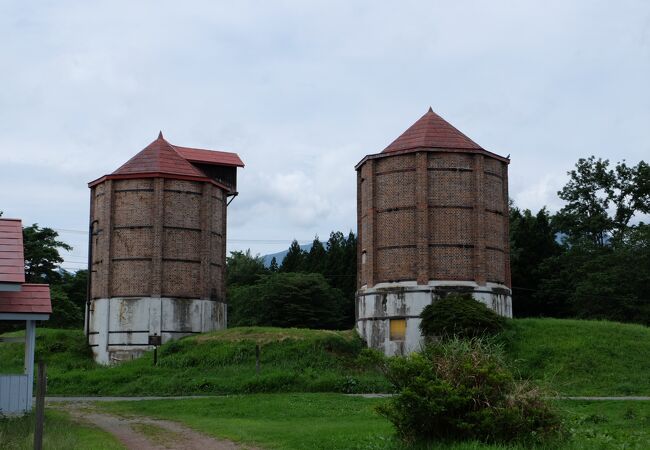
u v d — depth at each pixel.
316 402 37.50
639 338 50.47
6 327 83.06
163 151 65.62
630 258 74.56
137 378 49.81
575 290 78.88
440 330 50.84
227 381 46.69
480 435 20.39
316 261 106.81
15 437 22.23
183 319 62.34
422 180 55.75
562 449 20.20
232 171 72.88
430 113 59.91
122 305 61.53
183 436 25.77
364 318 56.41
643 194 81.81
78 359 60.69
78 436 24.55
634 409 33.84
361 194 60.41
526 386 21.48
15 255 29.08
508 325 52.41
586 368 46.28
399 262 55.78
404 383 21.34
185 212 64.00
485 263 55.91
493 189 58.09
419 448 20.20
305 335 54.72
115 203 63.25
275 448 22.33
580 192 83.88
